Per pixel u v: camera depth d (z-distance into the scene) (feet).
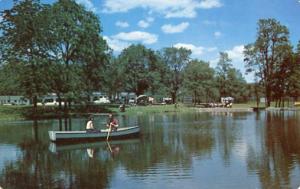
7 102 405.59
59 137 118.42
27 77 236.02
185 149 102.89
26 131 157.79
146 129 160.86
